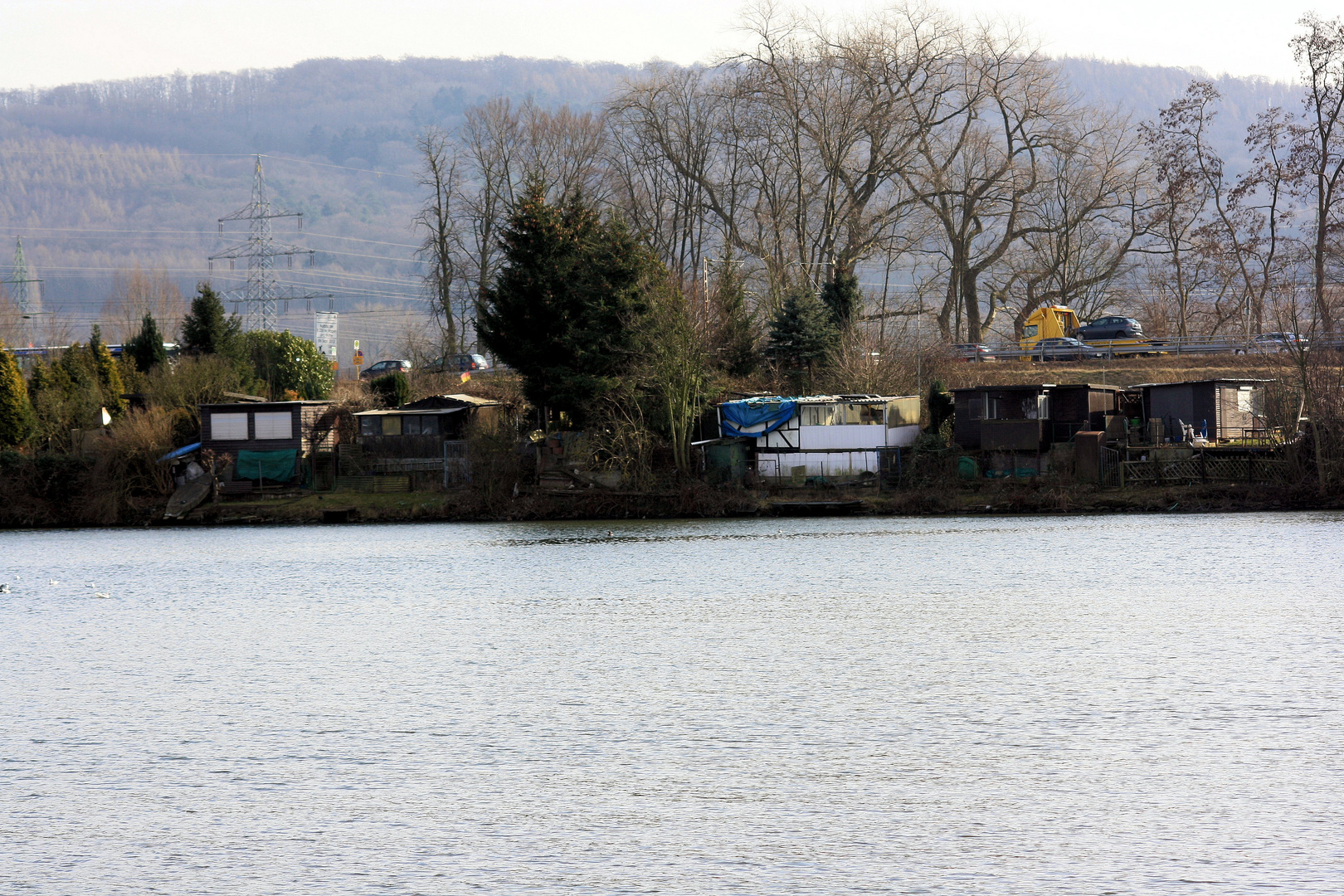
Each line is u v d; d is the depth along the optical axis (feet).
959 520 319.47
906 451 358.02
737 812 98.53
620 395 355.15
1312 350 330.54
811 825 94.94
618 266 361.71
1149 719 122.42
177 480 384.47
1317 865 84.74
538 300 366.02
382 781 109.29
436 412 387.34
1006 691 136.46
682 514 346.54
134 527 370.73
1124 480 328.90
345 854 91.71
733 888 83.25
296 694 145.18
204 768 114.52
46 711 138.21
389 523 360.28
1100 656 152.97
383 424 390.63
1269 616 175.83
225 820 99.86
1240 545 251.80
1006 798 100.12
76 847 94.27
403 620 198.70
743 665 155.02
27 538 344.49
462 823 97.60
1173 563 230.68
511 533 325.62
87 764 116.47
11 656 173.78
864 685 141.38
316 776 111.34
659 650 165.99
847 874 84.99
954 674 146.00
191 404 411.54
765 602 204.33
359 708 136.87
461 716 131.85
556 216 377.71
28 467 378.12
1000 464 344.49
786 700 135.23
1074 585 210.38
